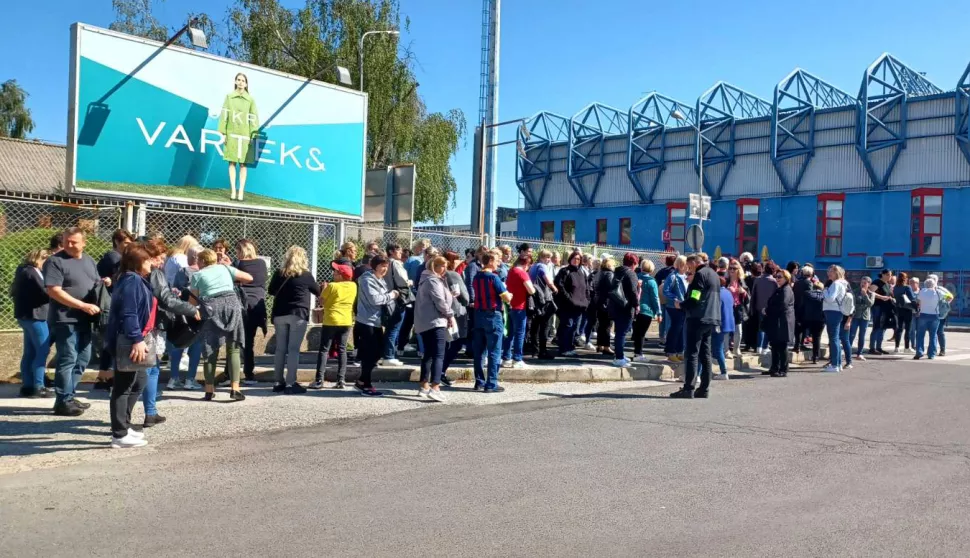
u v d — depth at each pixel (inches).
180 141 572.1
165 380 391.9
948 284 1416.1
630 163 1854.1
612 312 474.6
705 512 198.4
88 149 525.3
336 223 541.3
